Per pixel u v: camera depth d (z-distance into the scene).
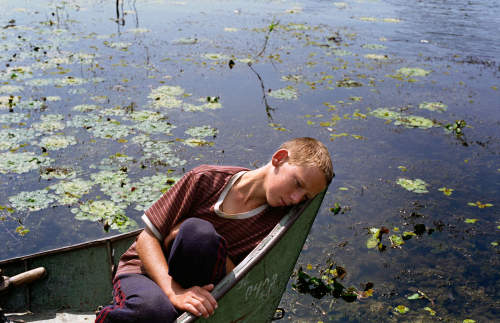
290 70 8.20
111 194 4.12
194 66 7.97
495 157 5.45
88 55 8.12
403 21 13.34
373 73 8.44
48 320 2.48
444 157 5.39
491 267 3.59
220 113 6.09
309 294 3.22
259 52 9.21
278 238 1.98
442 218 4.20
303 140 1.93
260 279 2.06
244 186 1.95
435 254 3.71
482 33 12.20
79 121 5.50
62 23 10.47
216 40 9.88
